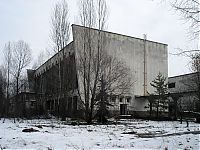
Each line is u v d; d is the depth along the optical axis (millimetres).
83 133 18531
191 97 45250
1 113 48969
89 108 33031
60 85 42062
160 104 46000
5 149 11227
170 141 13453
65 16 42625
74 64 41625
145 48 52906
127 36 50938
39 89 55719
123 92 43812
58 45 42156
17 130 20141
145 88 51125
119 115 46031
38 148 11578
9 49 56500
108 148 11453
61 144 12820
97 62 33906
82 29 37031
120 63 46844
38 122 33344
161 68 54219
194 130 20219
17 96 49344
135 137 16000
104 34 37531
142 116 48812
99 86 34062
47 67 55656
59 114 42344
